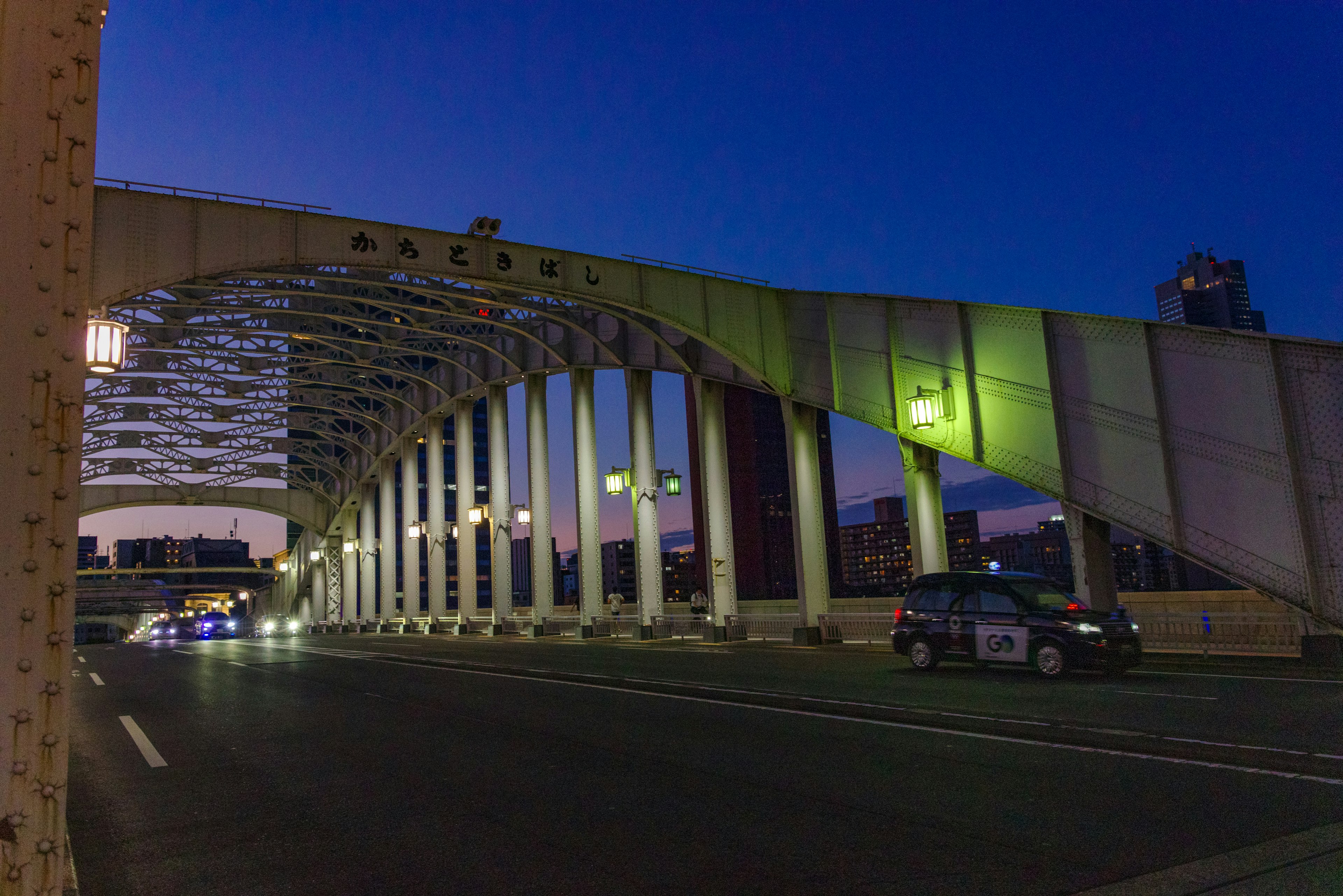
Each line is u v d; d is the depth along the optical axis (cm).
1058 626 1377
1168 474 1812
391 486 5891
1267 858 495
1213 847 516
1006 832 556
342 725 1110
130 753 965
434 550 4812
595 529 3603
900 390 2427
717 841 559
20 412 216
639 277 2675
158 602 13238
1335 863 482
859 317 2581
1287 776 682
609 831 591
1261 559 1664
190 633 5819
